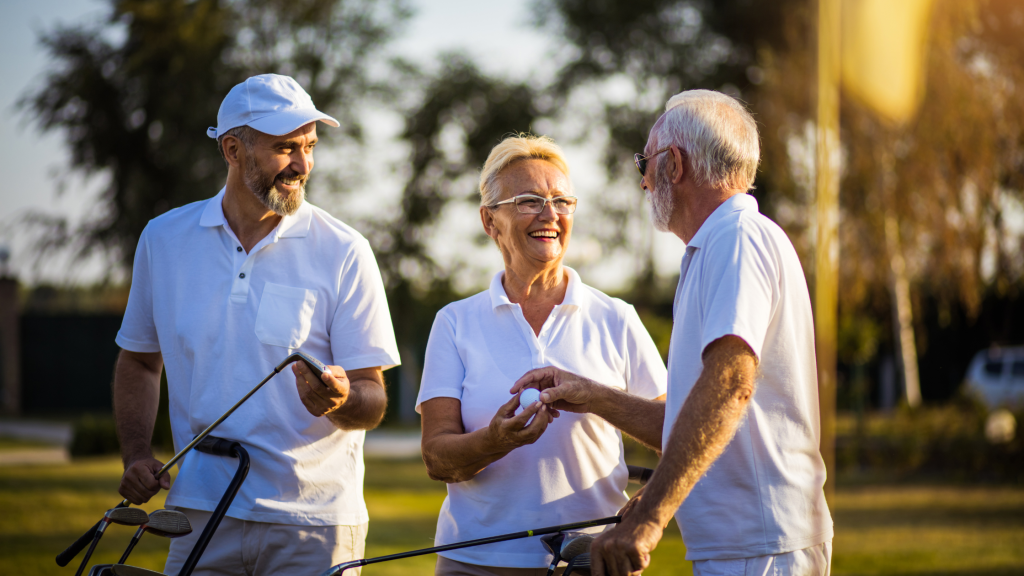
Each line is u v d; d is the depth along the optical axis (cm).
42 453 1381
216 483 242
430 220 1870
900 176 1299
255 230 253
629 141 1959
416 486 961
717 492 200
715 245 200
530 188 249
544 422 219
